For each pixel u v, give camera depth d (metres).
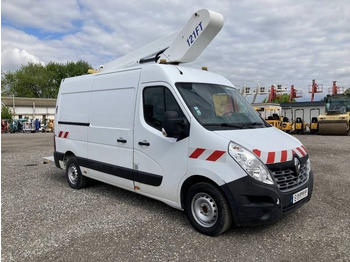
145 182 4.59
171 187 4.21
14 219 4.55
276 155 3.66
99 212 4.82
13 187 6.51
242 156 3.50
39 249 3.59
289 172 3.77
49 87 72.25
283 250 3.48
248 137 3.86
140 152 4.66
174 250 3.52
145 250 3.53
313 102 29.09
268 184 3.47
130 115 4.85
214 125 3.99
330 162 9.31
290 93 44.66
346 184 6.41
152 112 4.52
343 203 5.12
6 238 3.90
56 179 7.30
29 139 21.36
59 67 71.75
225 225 3.69
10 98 50.44
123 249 3.56
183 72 4.56
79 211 4.88
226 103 4.55
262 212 3.46
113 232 4.04
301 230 4.02
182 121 3.97
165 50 5.69
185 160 3.99
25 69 70.88
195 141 3.88
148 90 4.61
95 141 5.62
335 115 21.44
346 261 3.23
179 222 4.36
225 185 3.55
